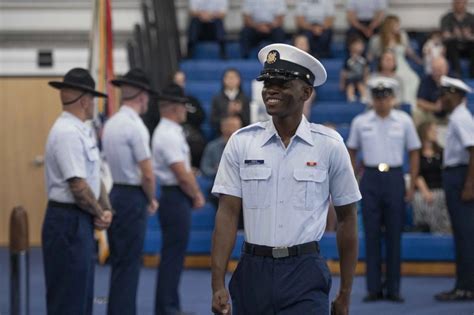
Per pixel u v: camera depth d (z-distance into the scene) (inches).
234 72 764.0
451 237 663.1
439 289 611.5
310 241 280.8
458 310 538.6
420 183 684.7
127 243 454.9
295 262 278.2
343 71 829.2
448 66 837.2
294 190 280.2
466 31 869.8
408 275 668.7
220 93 761.6
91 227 397.1
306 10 881.5
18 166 851.4
